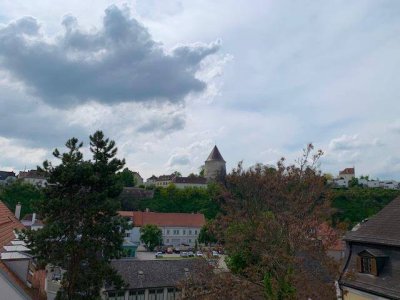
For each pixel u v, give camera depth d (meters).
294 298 15.25
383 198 112.69
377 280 17.73
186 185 168.12
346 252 21.11
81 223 19.70
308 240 16.28
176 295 42.72
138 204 138.12
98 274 19.16
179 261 47.75
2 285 14.01
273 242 17.33
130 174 165.50
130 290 40.47
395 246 17.22
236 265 25.42
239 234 20.09
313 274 15.98
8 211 31.94
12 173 173.38
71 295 18.94
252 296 17.98
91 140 20.88
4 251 18.72
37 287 18.48
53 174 19.47
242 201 24.25
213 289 18.52
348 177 176.00
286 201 19.22
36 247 18.55
